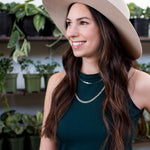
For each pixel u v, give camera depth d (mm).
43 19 1783
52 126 967
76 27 853
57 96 984
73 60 1011
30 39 1819
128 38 922
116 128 858
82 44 864
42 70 1919
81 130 891
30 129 1893
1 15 1781
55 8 1012
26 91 1916
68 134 910
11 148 1805
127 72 921
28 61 1919
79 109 930
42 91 1966
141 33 2012
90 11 837
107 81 895
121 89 899
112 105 879
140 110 952
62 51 2199
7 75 1839
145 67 2148
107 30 868
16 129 1816
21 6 1771
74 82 986
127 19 842
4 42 2029
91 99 936
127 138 895
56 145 1076
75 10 849
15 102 2152
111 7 816
